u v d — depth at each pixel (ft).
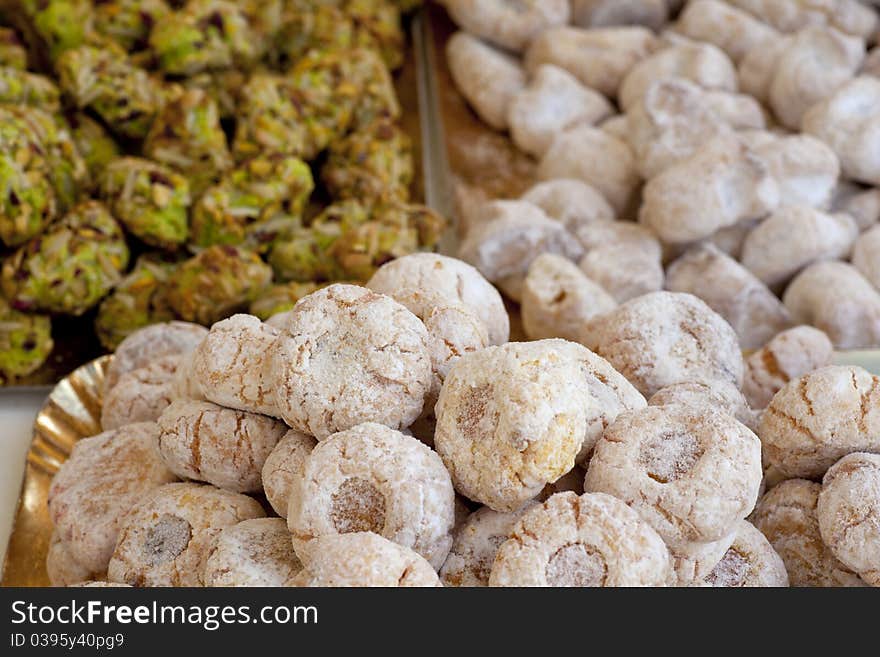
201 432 1.32
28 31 2.28
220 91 2.31
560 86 2.52
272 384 1.28
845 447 1.31
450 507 1.21
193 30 2.21
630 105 2.53
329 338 1.27
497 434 1.19
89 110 2.17
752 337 2.07
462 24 2.77
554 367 1.21
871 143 2.23
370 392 1.24
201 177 2.08
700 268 2.10
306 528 1.19
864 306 1.98
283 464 1.27
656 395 1.41
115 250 1.93
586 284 1.97
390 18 2.81
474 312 1.41
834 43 2.41
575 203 2.24
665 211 2.10
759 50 2.54
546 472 1.18
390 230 2.01
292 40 2.55
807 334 1.79
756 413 1.48
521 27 2.70
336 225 2.08
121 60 2.17
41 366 1.97
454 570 1.21
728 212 2.10
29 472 1.59
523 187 2.47
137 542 1.30
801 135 2.27
